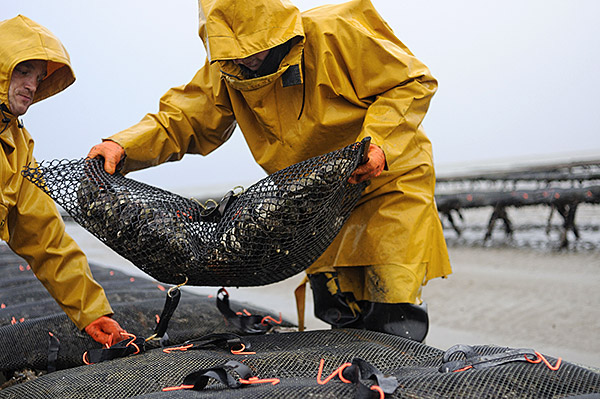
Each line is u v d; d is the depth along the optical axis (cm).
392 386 189
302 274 1026
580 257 1131
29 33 290
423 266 337
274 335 301
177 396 204
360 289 371
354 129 338
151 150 343
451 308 724
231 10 277
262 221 265
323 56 314
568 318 628
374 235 339
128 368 249
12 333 363
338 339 291
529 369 204
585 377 200
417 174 344
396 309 335
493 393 189
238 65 296
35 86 298
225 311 348
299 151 339
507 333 575
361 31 316
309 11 334
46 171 283
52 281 321
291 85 301
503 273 990
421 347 270
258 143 350
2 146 302
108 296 490
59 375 258
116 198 279
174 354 267
